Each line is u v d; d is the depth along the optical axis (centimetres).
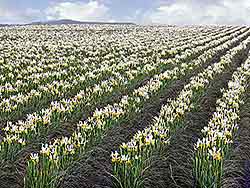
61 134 1046
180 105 1149
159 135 869
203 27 7350
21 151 847
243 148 970
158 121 986
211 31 5953
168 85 1627
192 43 3684
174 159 883
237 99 1274
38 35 5075
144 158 772
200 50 3042
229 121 1012
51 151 743
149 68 1969
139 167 720
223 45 3334
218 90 1661
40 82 1605
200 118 1238
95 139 915
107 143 960
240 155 913
